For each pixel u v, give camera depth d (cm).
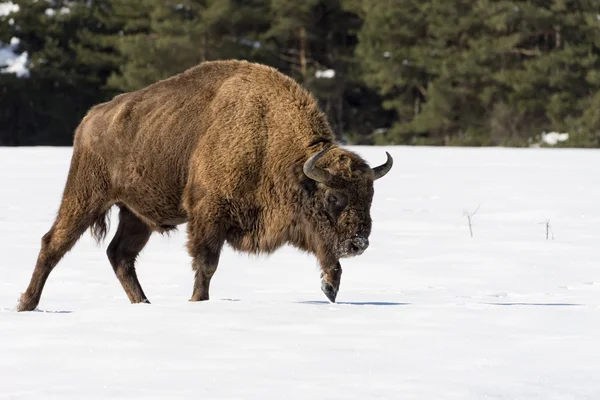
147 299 3769
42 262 3744
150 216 3731
